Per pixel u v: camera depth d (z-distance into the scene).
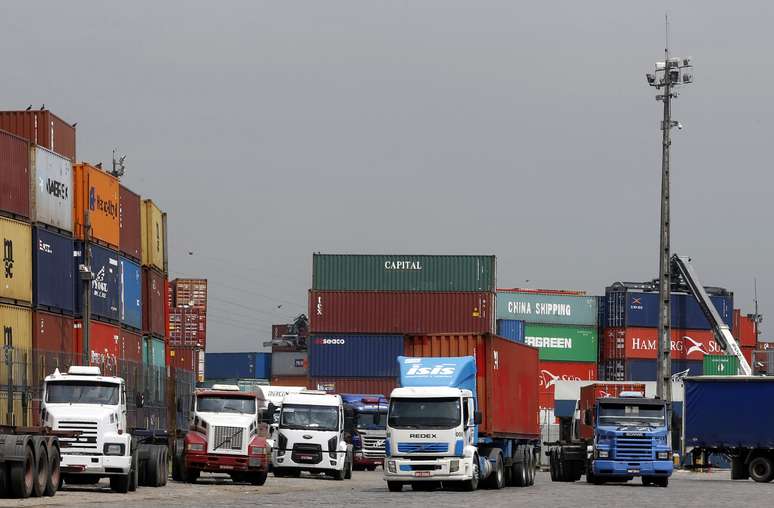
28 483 90.06
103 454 102.12
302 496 103.19
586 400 162.88
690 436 169.75
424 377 120.62
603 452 139.75
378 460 185.00
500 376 131.88
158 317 185.62
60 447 101.75
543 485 141.12
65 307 139.88
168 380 131.62
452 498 101.81
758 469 166.00
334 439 150.00
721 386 168.50
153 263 180.88
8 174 126.44
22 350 97.81
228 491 112.38
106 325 151.75
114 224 157.12
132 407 113.12
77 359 119.19
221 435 124.12
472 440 118.88
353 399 187.38
